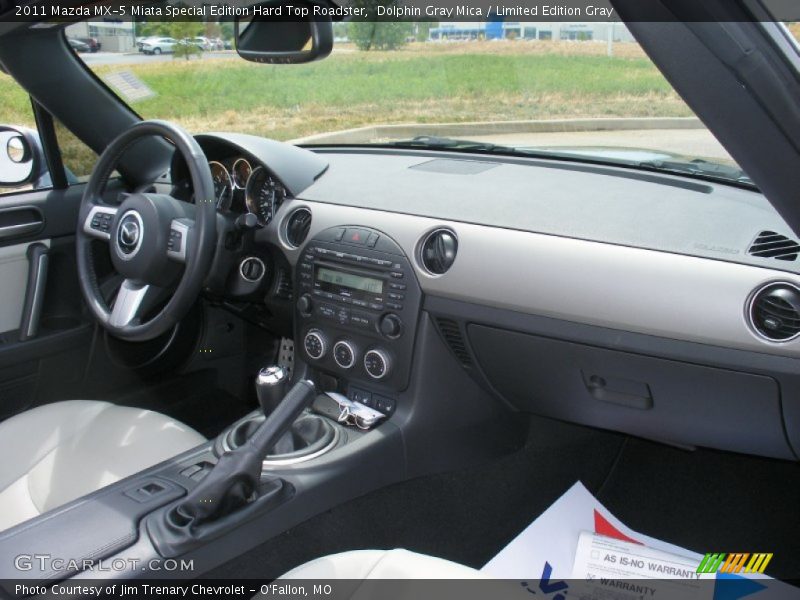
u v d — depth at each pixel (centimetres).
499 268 160
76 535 132
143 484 147
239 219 194
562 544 154
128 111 232
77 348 229
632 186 183
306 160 207
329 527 168
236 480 138
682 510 201
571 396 173
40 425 174
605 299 149
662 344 145
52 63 212
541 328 158
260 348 251
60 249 225
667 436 170
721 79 85
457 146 227
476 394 192
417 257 170
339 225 183
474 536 188
